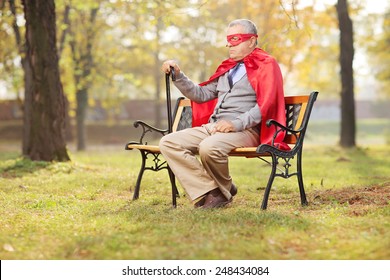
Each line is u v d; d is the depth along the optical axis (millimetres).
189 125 8141
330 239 5277
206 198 6828
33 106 13406
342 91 24281
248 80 6988
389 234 5285
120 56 31500
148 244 5156
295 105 7207
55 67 13492
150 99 57750
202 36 34938
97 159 17422
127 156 19656
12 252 5066
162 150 6840
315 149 23359
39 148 13289
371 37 33250
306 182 10086
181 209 6926
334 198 7543
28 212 6961
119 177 10898
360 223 5762
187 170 6773
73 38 27719
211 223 5730
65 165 12594
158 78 40625
